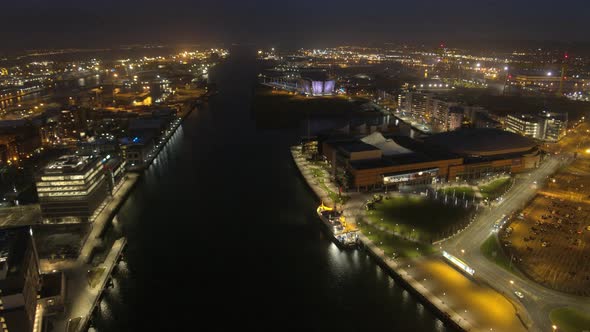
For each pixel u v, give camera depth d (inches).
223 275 7652.6
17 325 5442.9
